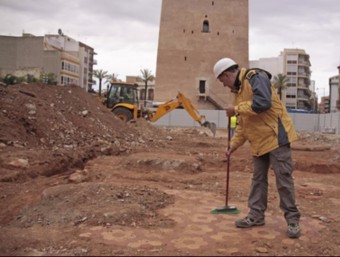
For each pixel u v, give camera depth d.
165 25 55.47
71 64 73.69
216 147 20.16
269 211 6.63
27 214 6.13
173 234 5.20
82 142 14.55
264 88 5.05
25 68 65.44
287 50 98.44
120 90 30.20
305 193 8.80
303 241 5.11
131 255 4.45
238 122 5.79
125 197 6.77
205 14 55.69
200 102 55.25
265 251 4.69
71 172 11.04
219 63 5.43
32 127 13.49
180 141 21.62
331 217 6.50
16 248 4.66
